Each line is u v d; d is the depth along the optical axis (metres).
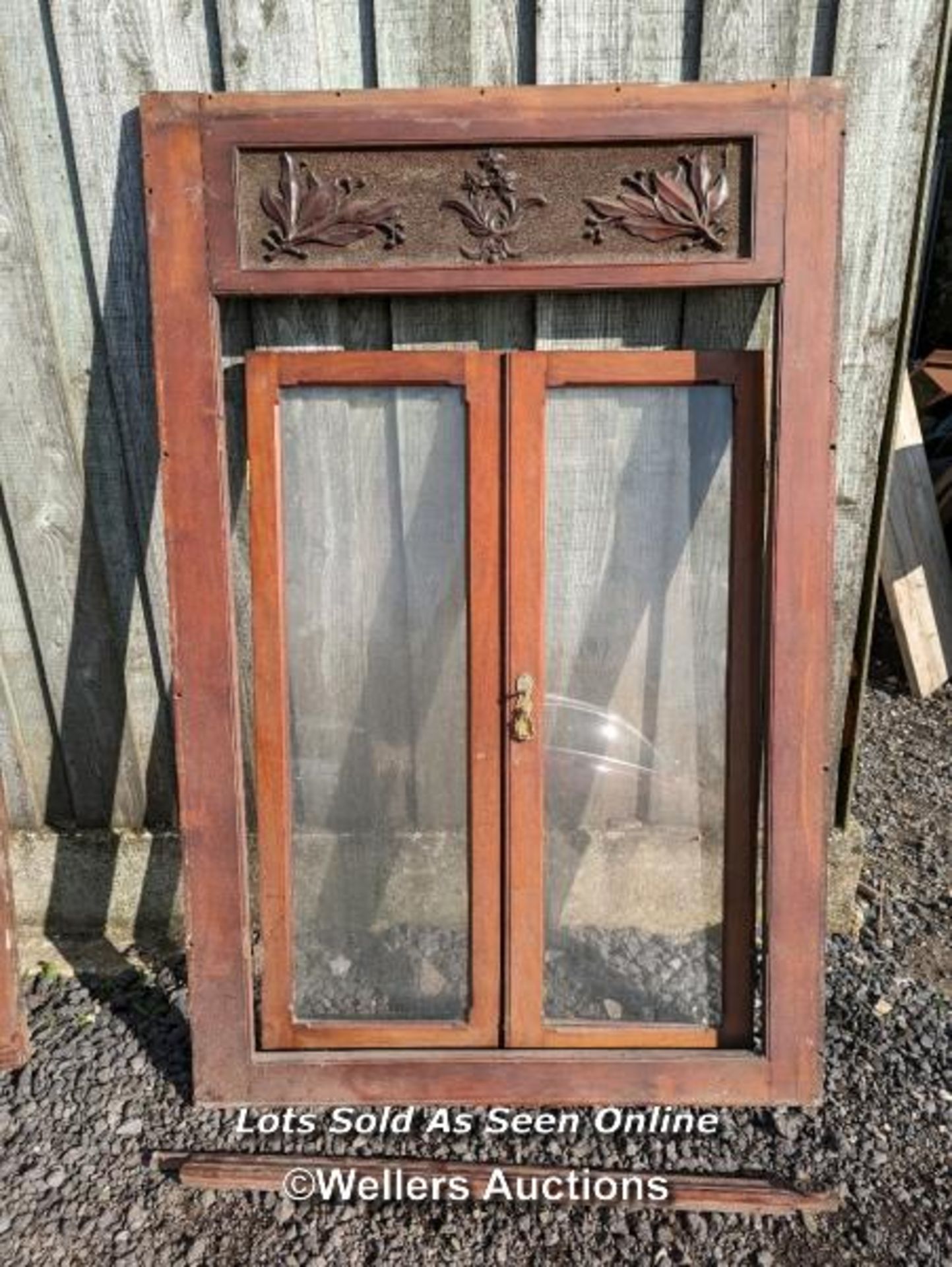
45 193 1.84
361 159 1.65
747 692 1.79
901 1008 2.02
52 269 1.88
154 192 1.65
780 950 1.75
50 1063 1.88
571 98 1.62
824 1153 1.70
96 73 1.76
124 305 1.89
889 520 3.73
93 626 2.10
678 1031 1.82
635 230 1.65
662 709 1.83
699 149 1.63
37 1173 1.67
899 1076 1.85
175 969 2.14
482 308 1.85
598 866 1.87
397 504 1.79
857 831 2.18
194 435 1.70
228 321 1.86
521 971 1.82
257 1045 1.85
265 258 1.67
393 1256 1.54
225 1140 1.73
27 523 2.03
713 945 1.85
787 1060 1.77
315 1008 1.86
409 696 1.83
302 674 1.84
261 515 1.78
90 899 2.24
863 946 2.23
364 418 1.77
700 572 1.79
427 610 1.81
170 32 1.75
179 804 1.81
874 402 1.91
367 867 1.87
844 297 1.85
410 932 1.86
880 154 1.76
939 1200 1.62
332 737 1.85
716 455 1.76
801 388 1.67
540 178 1.65
